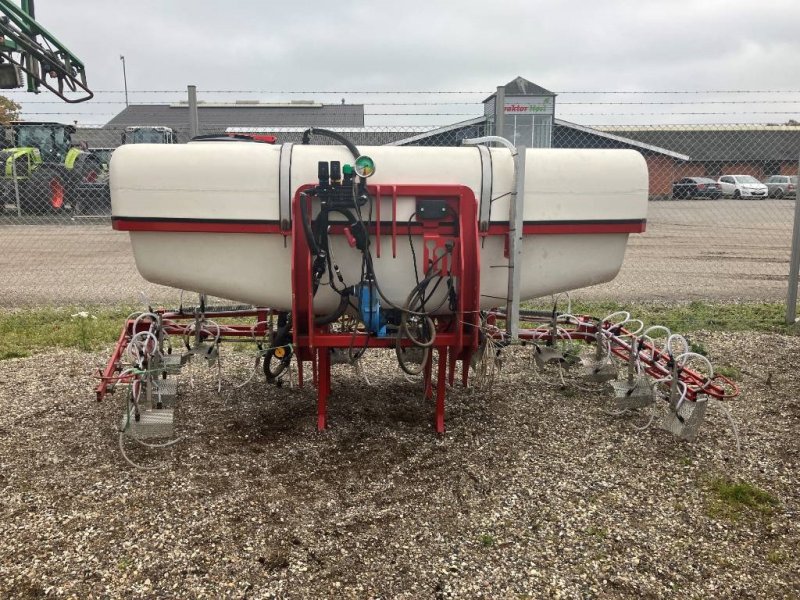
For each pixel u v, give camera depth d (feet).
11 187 54.39
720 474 11.75
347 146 11.84
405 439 13.15
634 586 8.64
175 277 12.34
